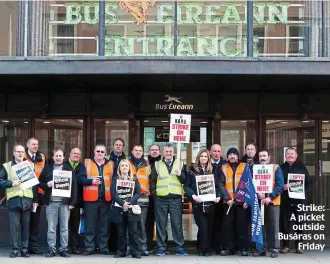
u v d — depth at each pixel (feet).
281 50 35.99
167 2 36.01
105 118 37.45
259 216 31.55
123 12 35.94
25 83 34.76
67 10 36.29
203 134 37.78
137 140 37.50
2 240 36.68
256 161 34.19
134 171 31.76
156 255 32.55
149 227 33.63
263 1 36.22
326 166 37.50
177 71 31.01
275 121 37.52
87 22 36.19
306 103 37.19
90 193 32.17
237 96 37.42
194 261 30.55
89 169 32.27
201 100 37.35
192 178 32.35
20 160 31.53
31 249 32.91
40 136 37.63
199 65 31.07
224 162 33.22
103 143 37.47
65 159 36.63
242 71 31.04
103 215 32.40
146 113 37.37
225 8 35.86
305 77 31.99
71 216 33.22
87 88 36.81
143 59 31.12
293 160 33.32
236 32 35.73
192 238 37.24
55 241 31.86
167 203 32.37
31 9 36.04
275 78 32.53
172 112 37.35
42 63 31.17
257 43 35.94
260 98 37.27
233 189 32.32
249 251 33.17
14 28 35.99
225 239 32.65
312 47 35.88
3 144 37.86
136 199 31.22
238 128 37.55
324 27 34.27
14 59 31.14
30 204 31.50
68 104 37.40
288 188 32.78
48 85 35.65
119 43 35.76
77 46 36.09
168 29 35.86
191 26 35.86
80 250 33.68
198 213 32.24
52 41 36.14
